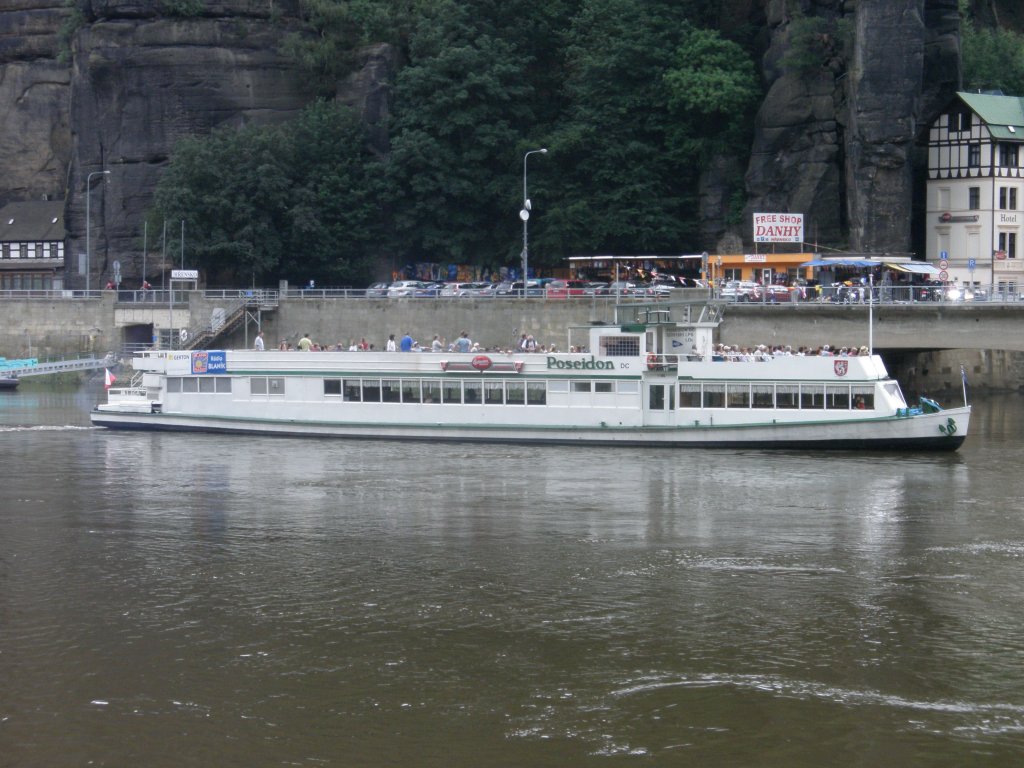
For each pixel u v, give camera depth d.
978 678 45.09
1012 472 82.50
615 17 173.25
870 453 90.25
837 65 159.75
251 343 150.00
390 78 180.62
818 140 160.62
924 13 162.25
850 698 43.44
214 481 80.69
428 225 171.62
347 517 69.75
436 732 41.06
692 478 80.50
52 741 40.62
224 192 166.00
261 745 40.31
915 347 123.19
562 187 169.25
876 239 153.38
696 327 94.44
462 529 66.62
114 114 181.75
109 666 46.47
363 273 173.88
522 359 95.19
